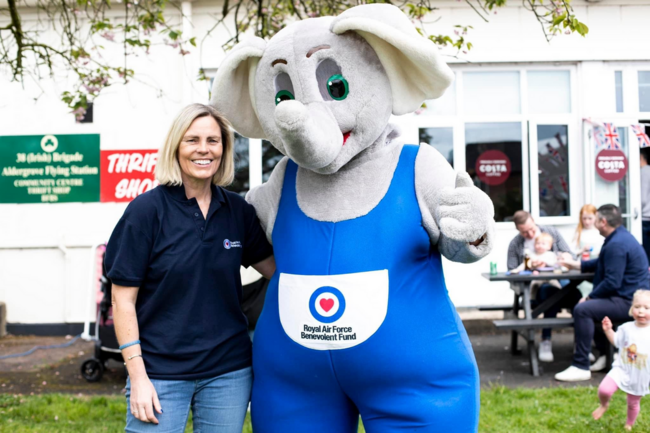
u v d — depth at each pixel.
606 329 4.51
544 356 6.57
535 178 8.68
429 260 2.56
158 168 2.61
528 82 8.70
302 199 2.64
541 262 6.46
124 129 8.48
